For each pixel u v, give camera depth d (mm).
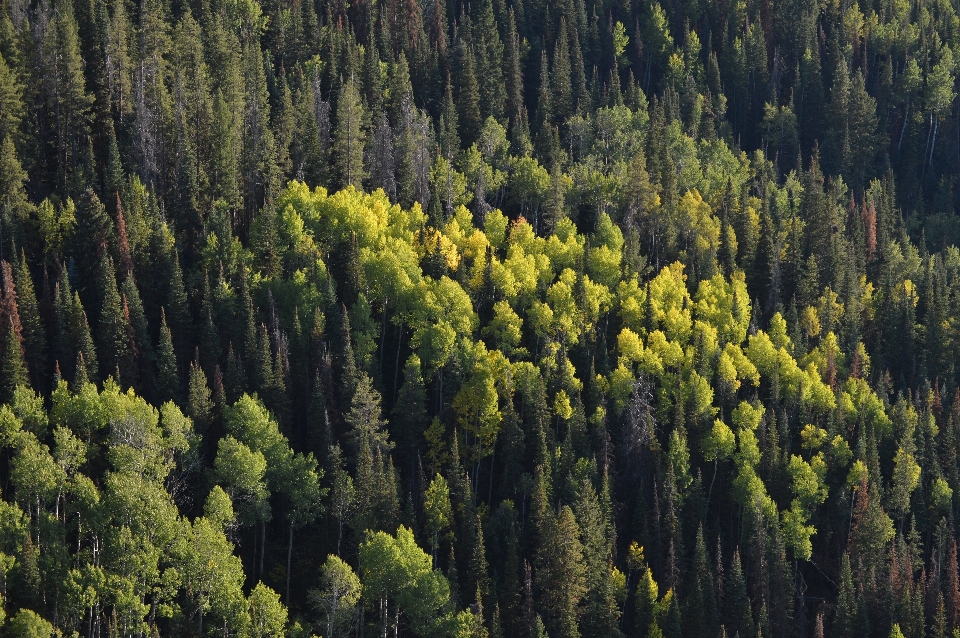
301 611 197625
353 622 193125
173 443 192625
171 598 179375
